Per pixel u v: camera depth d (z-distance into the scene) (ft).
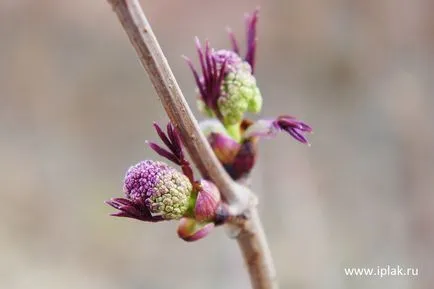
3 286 3.20
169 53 4.30
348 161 3.41
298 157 3.03
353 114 3.74
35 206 3.64
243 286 2.94
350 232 2.96
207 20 4.37
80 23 4.43
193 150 1.04
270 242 2.84
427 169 3.16
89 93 4.24
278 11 4.16
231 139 1.10
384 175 3.25
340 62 3.97
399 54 3.82
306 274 2.74
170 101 1.02
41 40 4.37
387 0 3.87
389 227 2.94
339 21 4.01
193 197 1.05
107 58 4.33
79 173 3.84
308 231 2.83
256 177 2.93
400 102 3.53
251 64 1.12
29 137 4.07
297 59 4.07
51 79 4.28
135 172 1.04
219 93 1.10
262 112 3.95
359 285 2.66
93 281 3.26
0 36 4.35
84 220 3.55
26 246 3.45
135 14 1.00
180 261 3.16
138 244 3.33
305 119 3.84
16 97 4.24
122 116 4.13
